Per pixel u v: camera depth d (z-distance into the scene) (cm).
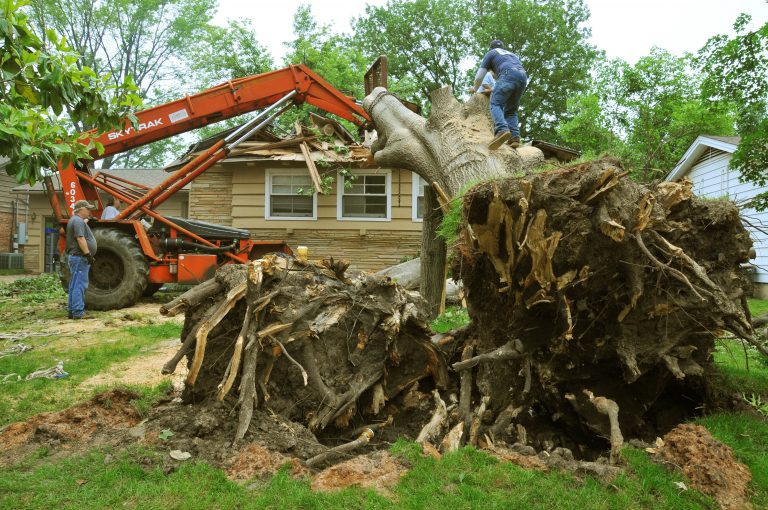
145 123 1158
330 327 412
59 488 301
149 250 1119
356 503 285
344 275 456
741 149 916
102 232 1091
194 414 379
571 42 3669
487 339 446
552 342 394
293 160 1445
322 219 1514
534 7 3669
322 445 367
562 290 360
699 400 463
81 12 3359
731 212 402
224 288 412
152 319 964
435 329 775
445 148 613
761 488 317
